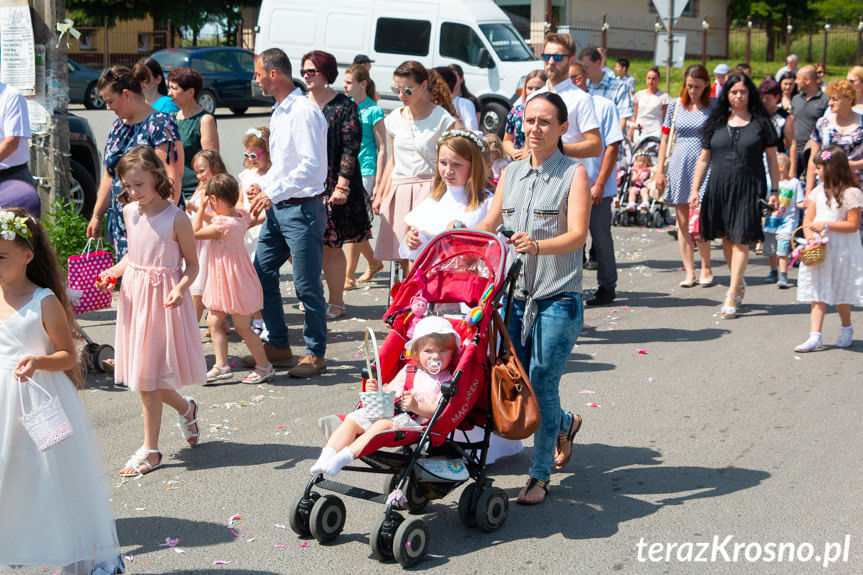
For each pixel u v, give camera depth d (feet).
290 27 71.00
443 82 24.45
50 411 11.26
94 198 35.99
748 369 22.06
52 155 28.73
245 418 19.08
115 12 117.50
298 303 28.76
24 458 11.56
